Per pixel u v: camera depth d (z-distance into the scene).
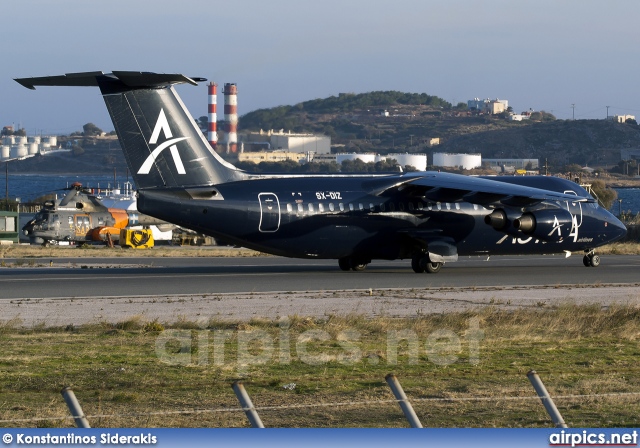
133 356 61.97
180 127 120.56
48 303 91.06
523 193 127.25
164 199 118.44
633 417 45.34
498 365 59.72
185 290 105.06
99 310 86.06
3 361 59.28
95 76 114.81
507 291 106.75
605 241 146.25
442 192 133.25
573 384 53.97
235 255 189.38
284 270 137.50
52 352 63.16
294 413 46.12
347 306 90.38
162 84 116.00
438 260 132.50
